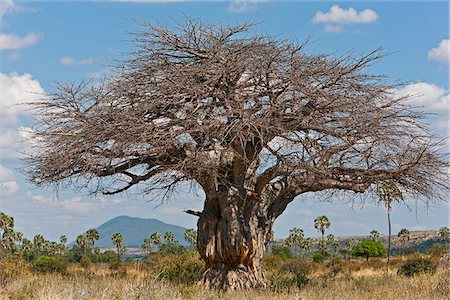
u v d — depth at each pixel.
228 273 19.34
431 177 19.34
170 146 17.50
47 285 15.53
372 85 18.67
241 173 19.25
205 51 19.73
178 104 18.16
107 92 19.12
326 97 17.67
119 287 15.73
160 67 19.20
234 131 16.88
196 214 20.38
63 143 18.44
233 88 17.92
